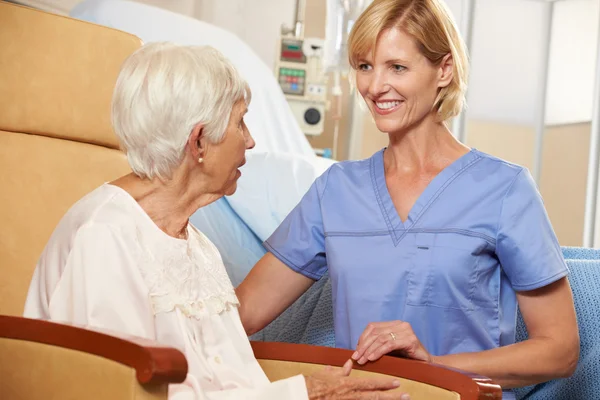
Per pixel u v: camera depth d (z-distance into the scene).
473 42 4.59
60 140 1.71
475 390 1.17
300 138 3.76
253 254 2.23
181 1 4.28
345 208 1.58
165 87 1.22
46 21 1.72
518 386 1.42
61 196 1.66
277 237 1.66
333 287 1.56
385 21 1.45
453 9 4.68
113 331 1.04
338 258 1.54
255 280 1.65
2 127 1.66
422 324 1.46
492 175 1.51
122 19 3.30
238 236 2.26
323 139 4.70
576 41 4.64
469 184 1.50
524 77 4.66
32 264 1.58
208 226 2.24
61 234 1.21
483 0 4.60
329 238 1.56
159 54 1.25
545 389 1.71
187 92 1.23
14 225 1.58
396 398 1.25
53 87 1.70
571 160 4.68
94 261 1.16
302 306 1.88
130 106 1.23
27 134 1.68
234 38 3.71
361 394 1.25
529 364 1.39
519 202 1.48
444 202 1.50
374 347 1.32
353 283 1.51
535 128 4.68
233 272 2.18
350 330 1.50
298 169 2.38
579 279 1.76
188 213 1.32
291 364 1.40
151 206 1.28
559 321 1.46
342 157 4.73
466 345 1.46
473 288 1.46
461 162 1.53
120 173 1.75
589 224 4.59
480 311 1.47
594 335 1.71
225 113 1.27
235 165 1.32
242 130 1.33
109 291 1.15
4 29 1.67
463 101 1.55
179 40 3.41
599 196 4.57
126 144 1.25
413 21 1.45
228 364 1.29
